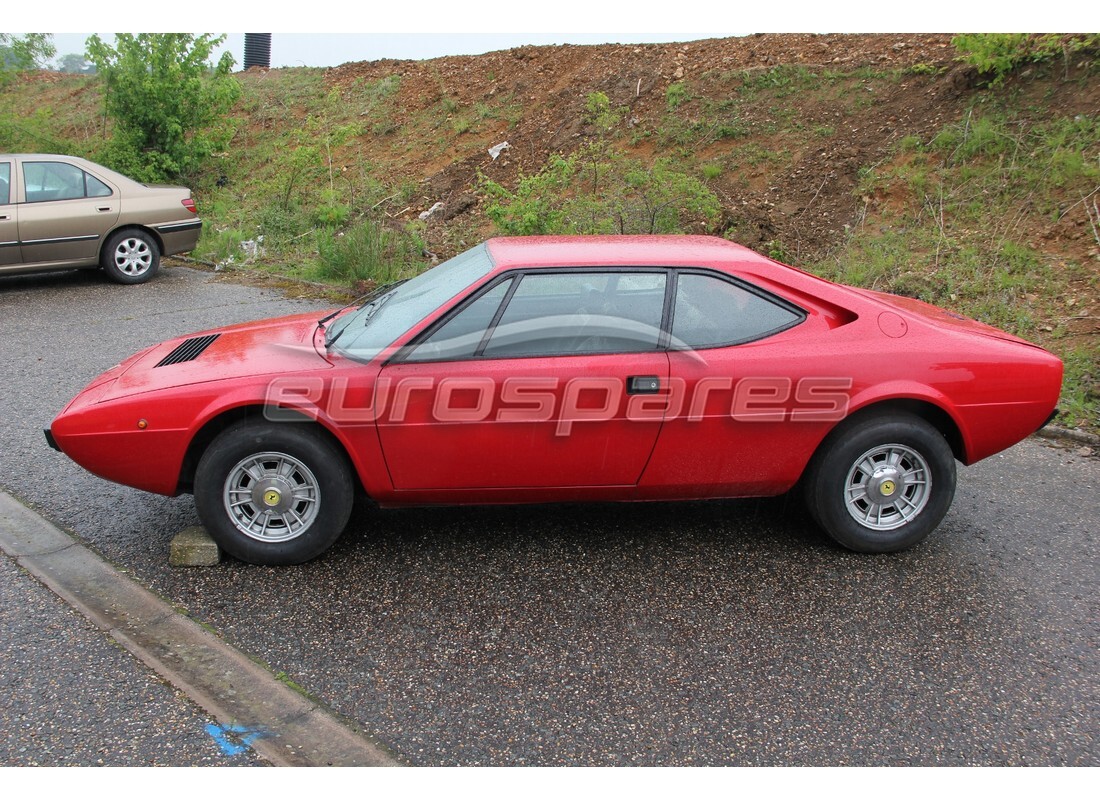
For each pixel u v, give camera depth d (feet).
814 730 9.99
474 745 9.68
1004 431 13.75
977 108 33.55
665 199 32.17
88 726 9.86
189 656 11.19
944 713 10.28
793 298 13.47
